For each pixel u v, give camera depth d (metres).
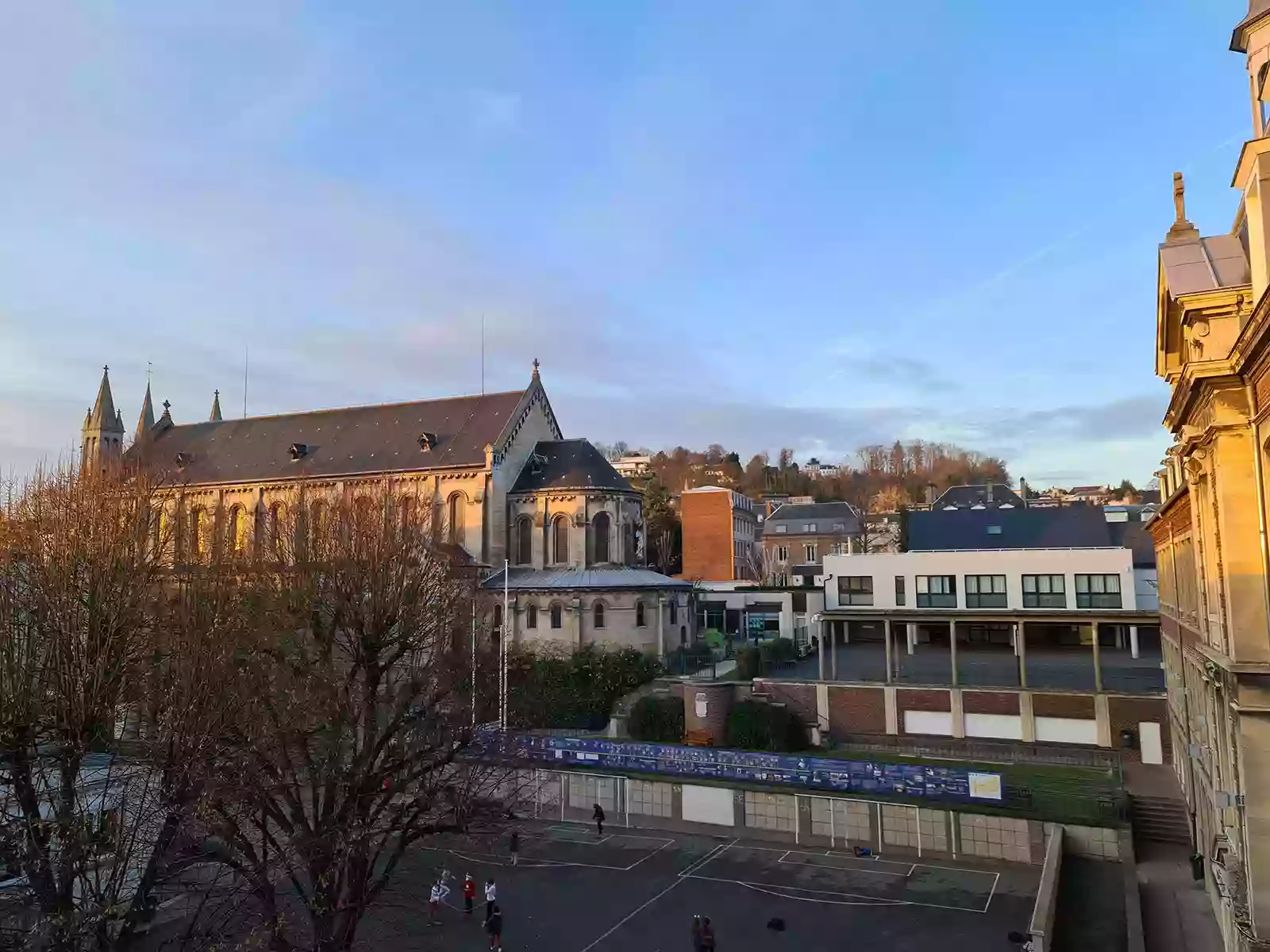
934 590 65.69
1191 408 19.75
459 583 49.53
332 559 30.53
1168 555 37.34
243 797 22.77
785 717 48.81
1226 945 22.30
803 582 99.00
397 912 31.50
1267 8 16.94
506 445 71.62
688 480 158.50
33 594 24.23
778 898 32.81
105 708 23.55
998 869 35.31
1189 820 34.38
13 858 20.03
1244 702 16.42
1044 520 68.81
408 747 28.89
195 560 32.88
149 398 99.38
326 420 83.19
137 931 24.77
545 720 53.59
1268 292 12.69
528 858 38.00
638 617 64.12
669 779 42.25
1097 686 46.16
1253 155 15.93
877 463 197.62
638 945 28.89
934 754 48.00
